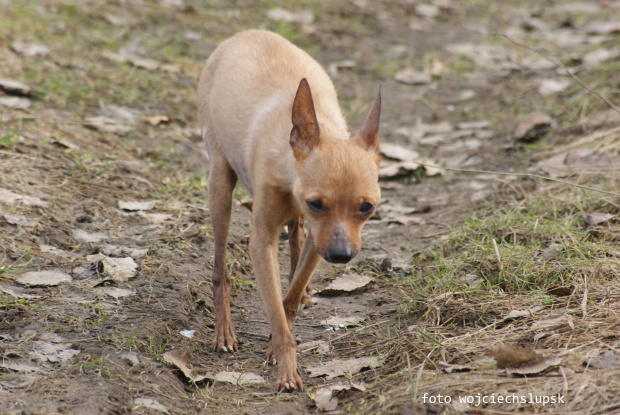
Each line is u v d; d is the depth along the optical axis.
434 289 7.72
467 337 6.57
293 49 8.12
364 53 16.97
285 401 6.14
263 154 6.73
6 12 15.02
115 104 12.45
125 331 6.80
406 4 20.42
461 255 8.38
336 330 7.54
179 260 8.34
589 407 5.07
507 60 16.36
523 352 5.72
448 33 18.70
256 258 6.65
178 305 7.47
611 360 5.59
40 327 6.70
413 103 14.60
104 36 15.06
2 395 5.58
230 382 6.49
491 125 13.26
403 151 12.32
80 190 9.46
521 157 11.61
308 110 6.19
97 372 6.07
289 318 7.05
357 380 6.37
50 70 12.86
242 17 17.59
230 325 7.34
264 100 7.27
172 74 14.06
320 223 6.12
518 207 9.20
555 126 12.32
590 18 19.31
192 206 9.75
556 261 7.64
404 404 5.45
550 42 17.22
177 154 11.37
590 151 10.74
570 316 6.42
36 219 8.53
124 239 8.59
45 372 6.02
